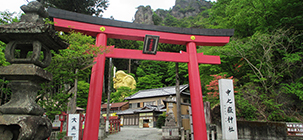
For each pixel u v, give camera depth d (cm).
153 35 996
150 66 3975
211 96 1603
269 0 1404
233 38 1869
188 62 1123
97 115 861
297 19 1341
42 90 730
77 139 854
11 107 360
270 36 1445
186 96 2686
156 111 2541
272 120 1256
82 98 2450
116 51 1018
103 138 1274
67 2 1964
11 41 398
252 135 1123
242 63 1681
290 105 1381
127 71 4541
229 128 937
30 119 355
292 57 1329
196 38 1146
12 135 364
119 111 3033
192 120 1024
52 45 446
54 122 1291
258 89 1459
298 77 1427
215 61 1154
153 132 1719
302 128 1008
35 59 385
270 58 1507
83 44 778
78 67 776
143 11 8200
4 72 370
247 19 1644
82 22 972
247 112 1322
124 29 1040
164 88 2980
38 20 418
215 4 2588
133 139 1287
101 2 2200
